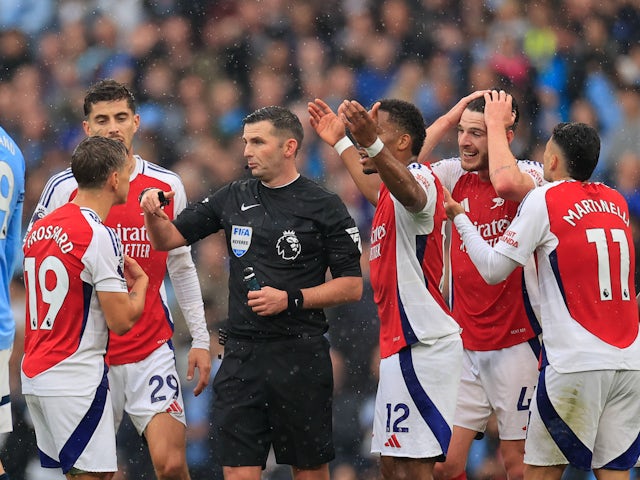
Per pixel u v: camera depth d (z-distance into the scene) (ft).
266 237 56.13
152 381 60.23
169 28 109.09
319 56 110.52
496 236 60.49
